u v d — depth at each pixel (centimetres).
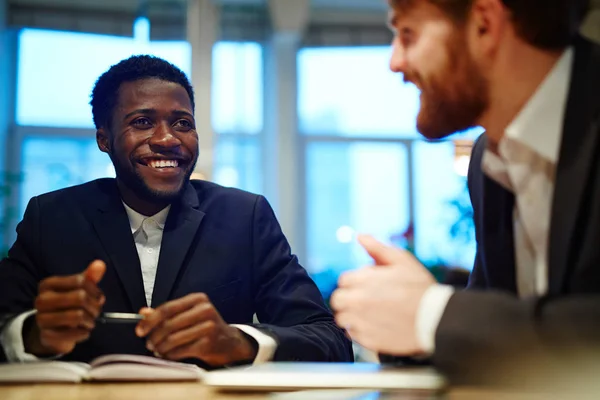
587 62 86
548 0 84
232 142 606
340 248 668
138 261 136
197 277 137
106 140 149
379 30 667
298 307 137
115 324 131
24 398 73
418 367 92
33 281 137
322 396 69
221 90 603
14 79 597
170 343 104
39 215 142
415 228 673
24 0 595
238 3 608
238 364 111
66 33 603
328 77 674
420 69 90
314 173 670
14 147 593
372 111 677
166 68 145
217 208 148
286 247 149
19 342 109
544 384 64
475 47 88
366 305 76
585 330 64
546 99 88
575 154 81
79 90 608
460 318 69
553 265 81
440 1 87
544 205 92
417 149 681
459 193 603
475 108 91
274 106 615
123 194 143
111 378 90
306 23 622
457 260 589
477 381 67
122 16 607
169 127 139
